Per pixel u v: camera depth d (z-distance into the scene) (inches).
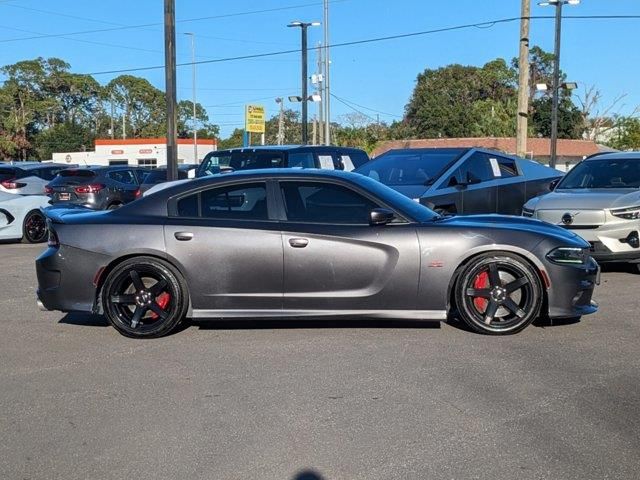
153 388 205.5
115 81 3582.7
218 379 211.9
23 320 291.7
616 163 427.2
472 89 3024.1
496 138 2210.9
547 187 484.1
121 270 254.8
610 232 359.6
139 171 804.6
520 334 255.9
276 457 158.6
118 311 258.2
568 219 368.2
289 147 526.0
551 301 250.5
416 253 247.3
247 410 186.7
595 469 150.6
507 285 251.3
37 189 737.0
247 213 256.8
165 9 758.5
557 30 1325.0
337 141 2354.8
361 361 226.4
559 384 203.0
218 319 261.3
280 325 273.9
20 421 182.7
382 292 248.7
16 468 156.1
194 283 252.8
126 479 149.9
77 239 256.5
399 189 402.9
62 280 257.8
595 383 203.8
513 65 3041.3
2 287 368.5
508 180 462.0
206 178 264.7
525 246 247.8
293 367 221.6
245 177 261.4
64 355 240.2
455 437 167.5
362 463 154.7
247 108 1664.6
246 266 251.0
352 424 176.1
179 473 151.9
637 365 220.4
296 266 249.8
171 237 253.0
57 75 3304.6
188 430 174.6
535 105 2721.5
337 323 275.1
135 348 247.0
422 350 237.5
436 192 400.2
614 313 289.6
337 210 255.4
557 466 152.0
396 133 2915.8
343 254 248.7
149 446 165.9
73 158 2519.7
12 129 3100.4
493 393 196.1
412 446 162.9
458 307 253.0
